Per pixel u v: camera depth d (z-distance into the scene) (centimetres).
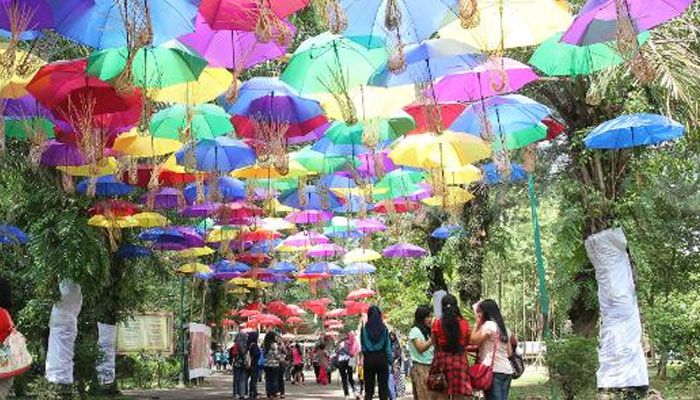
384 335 1227
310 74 959
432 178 1186
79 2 742
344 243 2509
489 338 873
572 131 1259
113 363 1872
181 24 748
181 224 2166
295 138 1214
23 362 805
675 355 1841
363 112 1064
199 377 2792
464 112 1123
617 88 1155
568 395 1168
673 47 1021
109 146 1140
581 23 716
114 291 1830
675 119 1119
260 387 2655
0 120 810
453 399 849
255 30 638
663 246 1449
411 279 2314
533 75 959
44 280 1416
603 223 1139
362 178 1399
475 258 1670
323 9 624
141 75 876
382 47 852
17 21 698
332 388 2647
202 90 997
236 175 1412
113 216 1416
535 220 1164
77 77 883
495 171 1372
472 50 877
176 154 1316
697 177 1351
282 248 2166
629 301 991
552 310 1636
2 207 1508
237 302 3881
